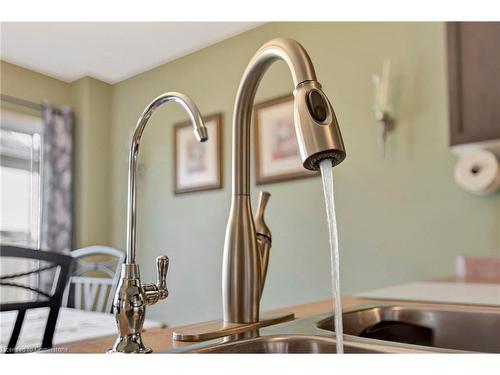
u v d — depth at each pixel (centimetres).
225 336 52
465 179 162
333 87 193
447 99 164
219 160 86
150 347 48
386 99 187
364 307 80
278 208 197
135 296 45
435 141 178
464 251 169
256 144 196
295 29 176
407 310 83
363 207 192
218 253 77
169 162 77
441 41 178
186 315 70
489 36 154
